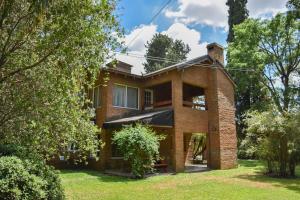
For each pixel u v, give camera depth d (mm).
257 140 14734
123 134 13414
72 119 8055
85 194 9273
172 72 16625
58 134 7957
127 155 13219
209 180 12516
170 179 12781
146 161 13391
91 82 8180
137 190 10062
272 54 26703
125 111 17438
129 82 17906
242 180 12539
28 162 5848
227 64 27953
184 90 20844
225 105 18266
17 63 7082
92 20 6504
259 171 15812
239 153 24250
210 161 17578
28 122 7410
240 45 27422
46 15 6336
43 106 7355
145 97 18969
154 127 15992
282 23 25859
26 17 6535
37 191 5410
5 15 6449
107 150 16328
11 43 6789
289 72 26562
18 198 5105
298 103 25125
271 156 14203
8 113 7387
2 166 5262
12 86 7293
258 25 26750
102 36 6730
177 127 15945
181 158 15828
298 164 14211
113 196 8977
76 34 6375
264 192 9695
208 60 18266
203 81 18141
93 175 14008
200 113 17625
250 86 28156
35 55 6996
